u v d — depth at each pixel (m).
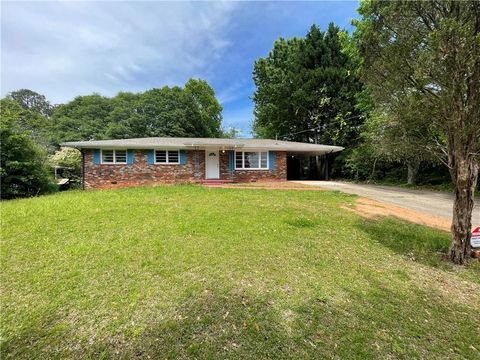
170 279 3.27
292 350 2.13
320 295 2.94
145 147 14.20
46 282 3.20
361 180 19.52
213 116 36.66
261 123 27.00
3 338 2.27
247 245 4.41
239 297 2.88
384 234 5.24
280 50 25.12
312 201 8.71
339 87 20.50
